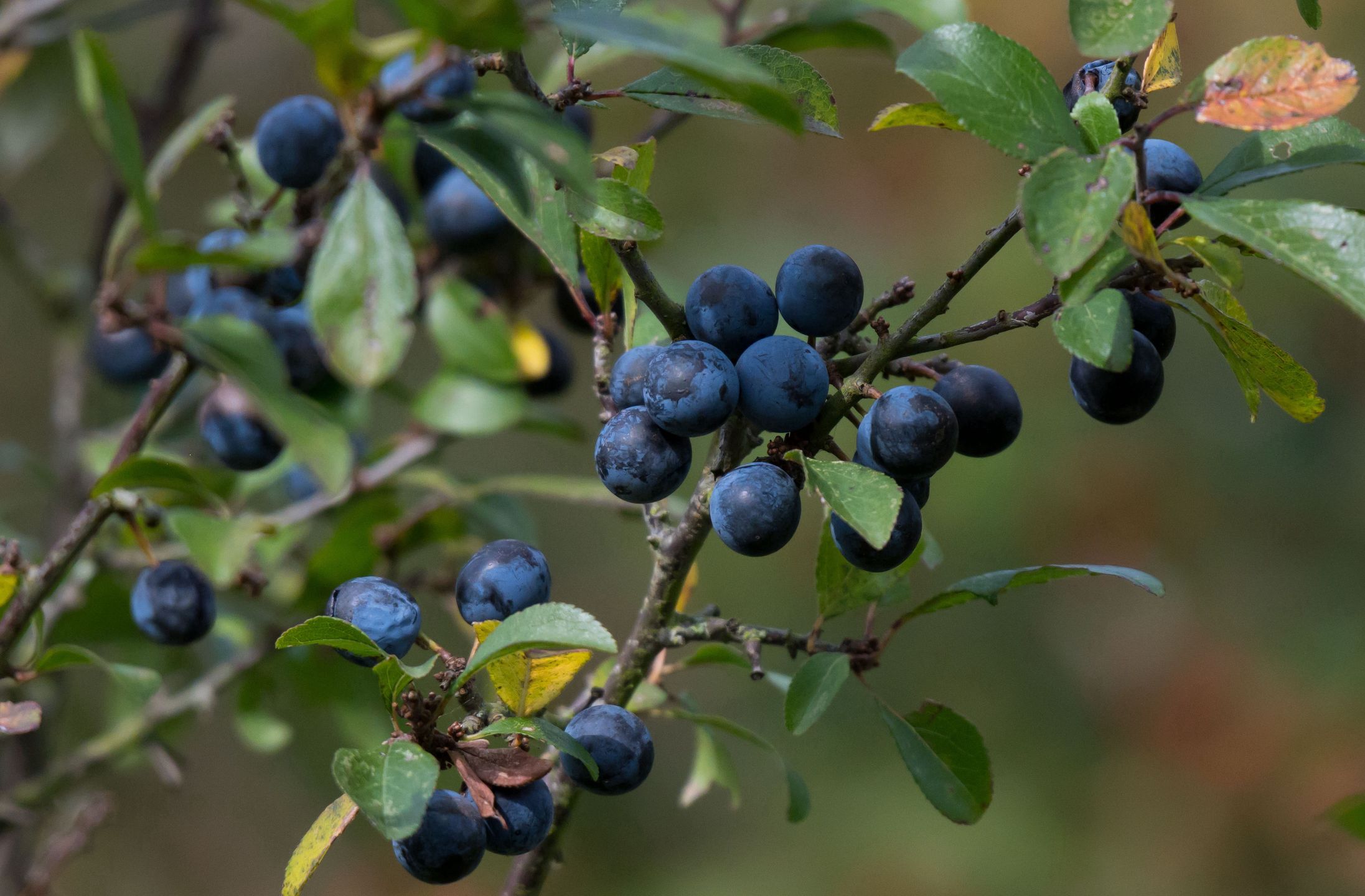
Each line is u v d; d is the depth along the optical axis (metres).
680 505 0.86
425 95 0.71
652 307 0.73
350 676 0.88
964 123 0.70
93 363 0.90
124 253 0.81
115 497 0.80
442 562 1.15
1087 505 1.47
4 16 0.96
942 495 1.45
